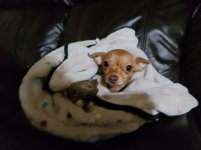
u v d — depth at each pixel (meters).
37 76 0.48
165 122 0.41
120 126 0.40
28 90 0.47
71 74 0.46
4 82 0.57
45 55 0.55
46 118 0.43
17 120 0.49
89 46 0.52
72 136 0.41
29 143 0.44
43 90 0.47
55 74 0.47
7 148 0.45
